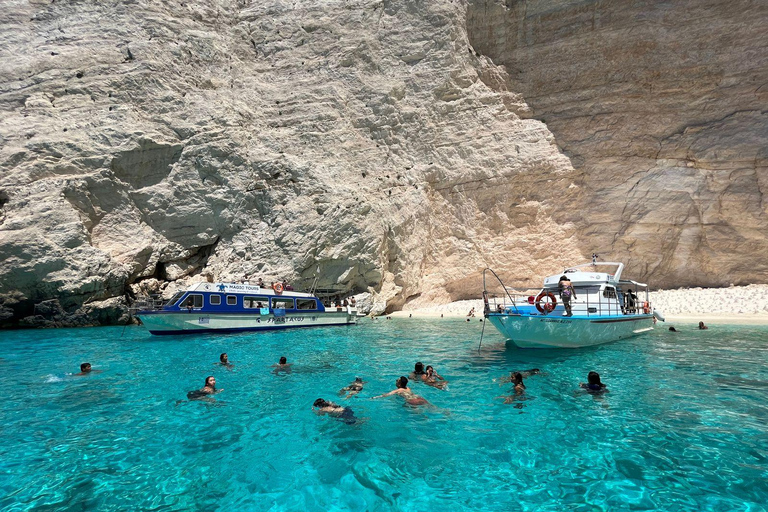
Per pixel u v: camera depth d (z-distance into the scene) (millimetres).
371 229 31578
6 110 31406
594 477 5859
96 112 31297
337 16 40750
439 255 36250
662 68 33438
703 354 14430
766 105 30641
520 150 35562
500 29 38188
